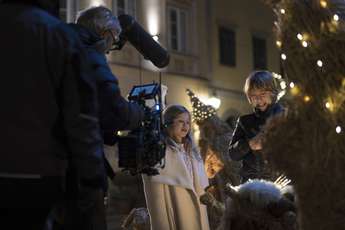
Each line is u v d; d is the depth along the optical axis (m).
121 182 11.69
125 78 19.52
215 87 24.89
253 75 5.07
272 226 3.52
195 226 4.96
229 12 26.25
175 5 22.78
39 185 2.88
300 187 3.19
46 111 2.92
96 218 3.45
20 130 2.87
